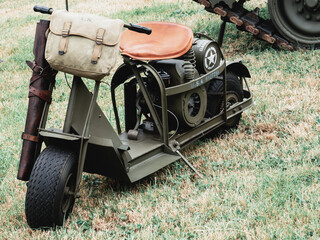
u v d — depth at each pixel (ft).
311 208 9.93
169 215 10.32
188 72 11.83
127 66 12.12
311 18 18.66
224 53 20.97
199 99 12.40
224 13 19.75
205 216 10.18
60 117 15.88
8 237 10.11
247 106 14.19
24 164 9.98
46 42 9.80
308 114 14.10
